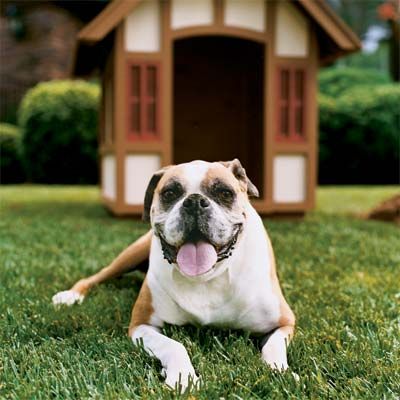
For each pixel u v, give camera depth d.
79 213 7.70
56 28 18.56
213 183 2.51
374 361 2.38
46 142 13.54
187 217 2.37
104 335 2.71
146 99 6.96
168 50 6.96
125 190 6.95
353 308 3.18
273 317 2.69
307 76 7.29
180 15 6.97
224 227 2.40
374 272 4.16
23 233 5.79
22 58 18.58
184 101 9.01
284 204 7.25
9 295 3.43
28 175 14.14
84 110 13.48
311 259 4.56
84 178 13.78
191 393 2.06
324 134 13.59
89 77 9.59
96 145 13.62
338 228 6.25
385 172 13.83
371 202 9.39
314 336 2.69
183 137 9.05
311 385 2.15
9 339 2.72
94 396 2.04
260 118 8.17
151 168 7.03
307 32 7.28
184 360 2.31
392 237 5.74
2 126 15.50
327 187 13.22
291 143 7.26
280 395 2.06
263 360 2.40
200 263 2.38
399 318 3.02
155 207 2.60
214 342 2.65
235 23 7.07
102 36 6.59
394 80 18.48
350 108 13.47
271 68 7.19
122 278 3.85
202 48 8.95
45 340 2.69
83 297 3.45
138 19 6.89
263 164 7.27
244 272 2.61
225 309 2.65
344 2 26.64
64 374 2.23
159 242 2.67
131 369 2.30
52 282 3.84
